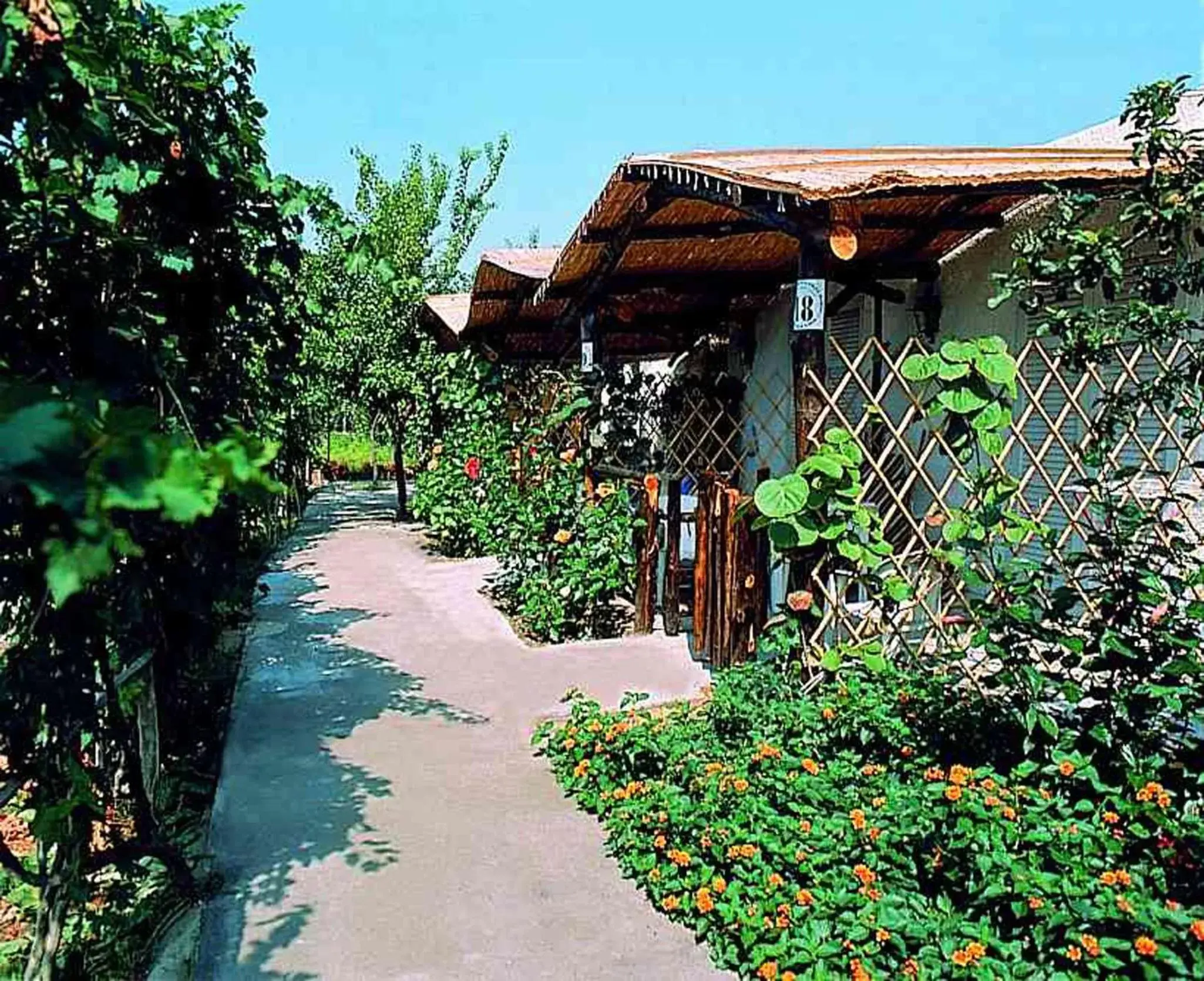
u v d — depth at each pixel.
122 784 4.03
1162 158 4.39
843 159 5.95
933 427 5.32
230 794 4.36
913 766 3.79
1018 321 6.33
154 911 3.43
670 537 7.19
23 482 0.92
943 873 3.10
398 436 16.09
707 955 3.07
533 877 3.59
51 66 1.97
